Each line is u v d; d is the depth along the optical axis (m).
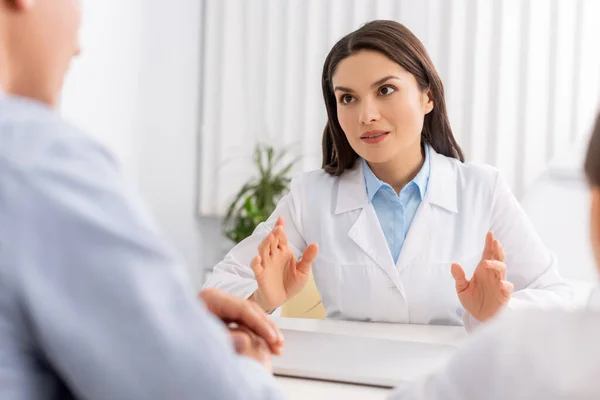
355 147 1.40
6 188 0.40
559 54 2.96
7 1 0.47
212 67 3.32
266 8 3.25
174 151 3.27
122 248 0.41
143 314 0.40
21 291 0.39
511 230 1.46
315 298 1.93
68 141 0.43
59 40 0.50
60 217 0.40
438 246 1.44
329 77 1.45
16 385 0.41
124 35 2.91
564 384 0.44
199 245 3.40
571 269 1.65
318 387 0.90
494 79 3.03
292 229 1.57
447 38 3.06
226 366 0.43
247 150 3.30
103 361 0.40
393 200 1.50
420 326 1.31
